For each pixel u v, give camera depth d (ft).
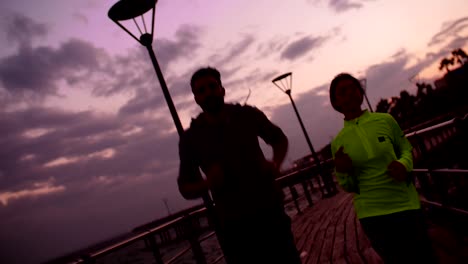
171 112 15.72
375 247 7.63
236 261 7.12
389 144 7.31
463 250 11.22
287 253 6.92
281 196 7.09
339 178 7.73
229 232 7.06
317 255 18.35
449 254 11.34
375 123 7.57
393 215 7.11
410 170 7.01
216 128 7.14
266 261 6.88
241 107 7.23
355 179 7.60
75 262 11.91
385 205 7.20
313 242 21.67
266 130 7.18
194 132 7.36
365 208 7.48
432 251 7.09
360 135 7.55
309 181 59.88
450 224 13.33
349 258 15.79
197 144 7.30
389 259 7.38
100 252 12.25
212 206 13.43
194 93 7.22
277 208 6.93
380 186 7.27
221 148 7.02
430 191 14.96
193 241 17.10
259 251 6.88
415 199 7.16
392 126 7.55
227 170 6.91
